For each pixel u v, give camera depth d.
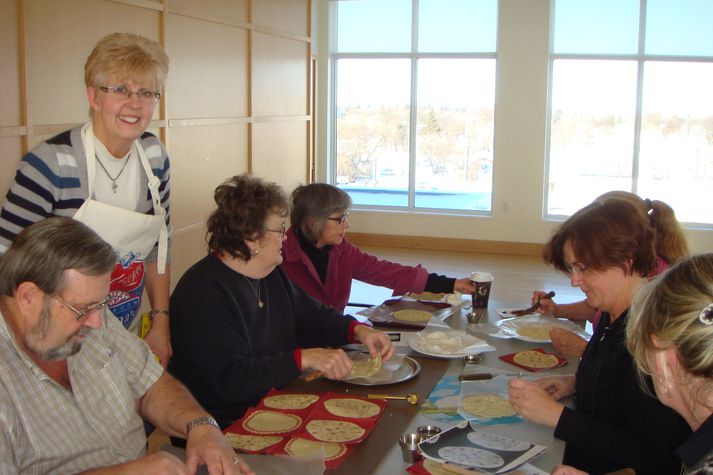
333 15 8.70
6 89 3.60
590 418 1.59
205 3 5.21
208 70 5.34
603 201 1.75
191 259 5.30
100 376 1.47
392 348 2.07
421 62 8.49
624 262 1.67
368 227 8.77
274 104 6.45
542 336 2.34
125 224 1.99
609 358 1.68
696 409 1.09
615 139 7.98
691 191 7.88
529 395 1.65
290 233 2.83
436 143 8.57
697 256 1.10
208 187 5.45
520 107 8.00
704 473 1.04
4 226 1.88
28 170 1.88
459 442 1.52
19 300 1.25
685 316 1.03
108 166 2.01
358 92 8.77
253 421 1.64
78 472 1.35
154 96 1.98
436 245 8.53
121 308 2.05
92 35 4.14
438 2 8.29
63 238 1.25
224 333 1.87
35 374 1.33
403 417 1.68
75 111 4.07
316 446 1.50
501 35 7.95
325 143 8.84
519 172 8.11
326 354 1.84
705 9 7.51
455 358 2.13
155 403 1.61
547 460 1.49
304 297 2.27
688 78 7.69
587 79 7.95
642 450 1.54
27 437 1.32
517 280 6.86
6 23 3.57
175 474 1.32
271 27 6.28
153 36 4.67
